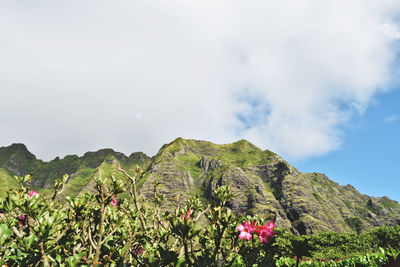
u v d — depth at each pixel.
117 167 2.88
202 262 2.39
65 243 2.48
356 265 5.61
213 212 2.59
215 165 189.25
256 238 2.65
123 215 2.94
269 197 154.38
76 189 170.75
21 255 2.29
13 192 2.22
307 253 2.40
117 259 2.59
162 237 3.04
